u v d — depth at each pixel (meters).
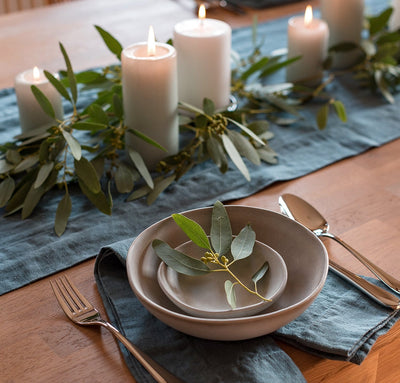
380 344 0.65
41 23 1.49
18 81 0.98
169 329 0.64
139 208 0.88
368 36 1.48
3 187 0.89
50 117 1.00
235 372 0.59
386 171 0.98
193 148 0.98
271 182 0.94
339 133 1.10
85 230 0.83
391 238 0.81
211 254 0.64
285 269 0.63
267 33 1.48
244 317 0.58
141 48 0.96
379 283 0.72
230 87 1.17
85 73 1.06
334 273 0.73
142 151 0.97
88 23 1.50
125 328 0.65
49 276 0.74
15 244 0.80
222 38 1.05
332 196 0.91
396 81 1.28
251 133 0.93
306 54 1.25
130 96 0.93
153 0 1.64
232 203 0.89
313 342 0.61
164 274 0.63
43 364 0.61
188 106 0.96
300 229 0.68
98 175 0.91
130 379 0.59
